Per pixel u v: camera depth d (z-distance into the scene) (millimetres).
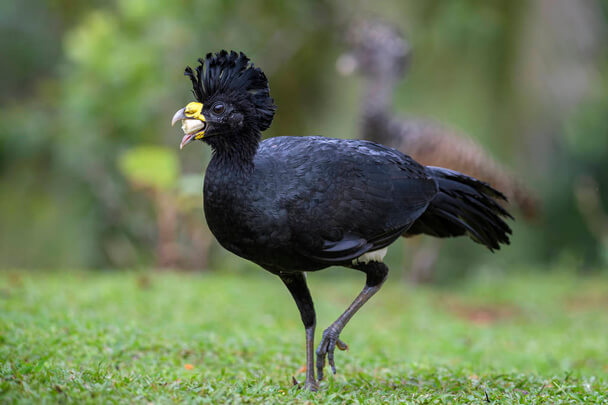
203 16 16844
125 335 8469
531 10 19844
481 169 13859
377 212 6617
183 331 9242
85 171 18312
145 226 18078
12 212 19359
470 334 11430
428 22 19000
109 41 16719
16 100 20688
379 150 6945
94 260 18875
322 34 19062
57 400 5223
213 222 6438
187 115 6309
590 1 20844
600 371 8609
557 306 15031
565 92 20266
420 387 6750
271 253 6453
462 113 19062
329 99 19484
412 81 19078
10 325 8250
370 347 9758
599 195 21141
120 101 17016
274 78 19312
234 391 6086
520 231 20375
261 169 6355
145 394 5660
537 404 6039
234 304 11961
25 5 20656
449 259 18844
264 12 17906
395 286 15938
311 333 6957
